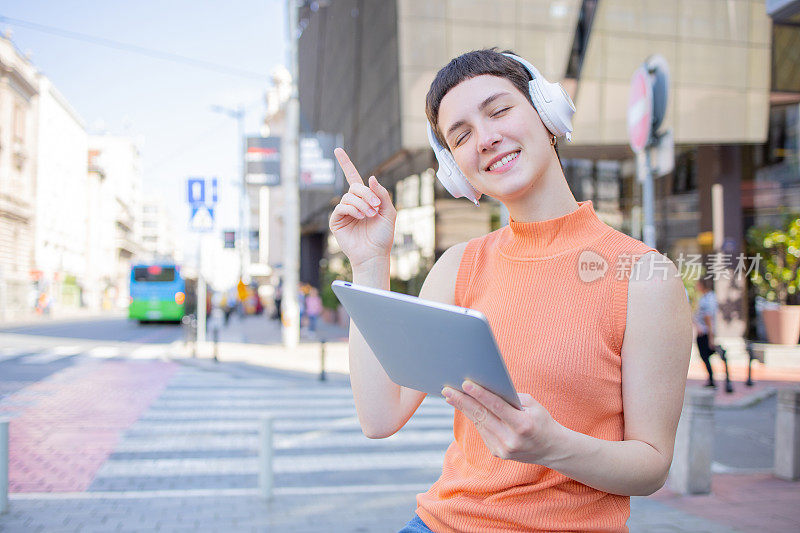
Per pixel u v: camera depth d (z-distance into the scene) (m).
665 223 15.94
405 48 15.16
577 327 1.09
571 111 1.18
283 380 11.82
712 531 4.09
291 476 5.55
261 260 66.19
